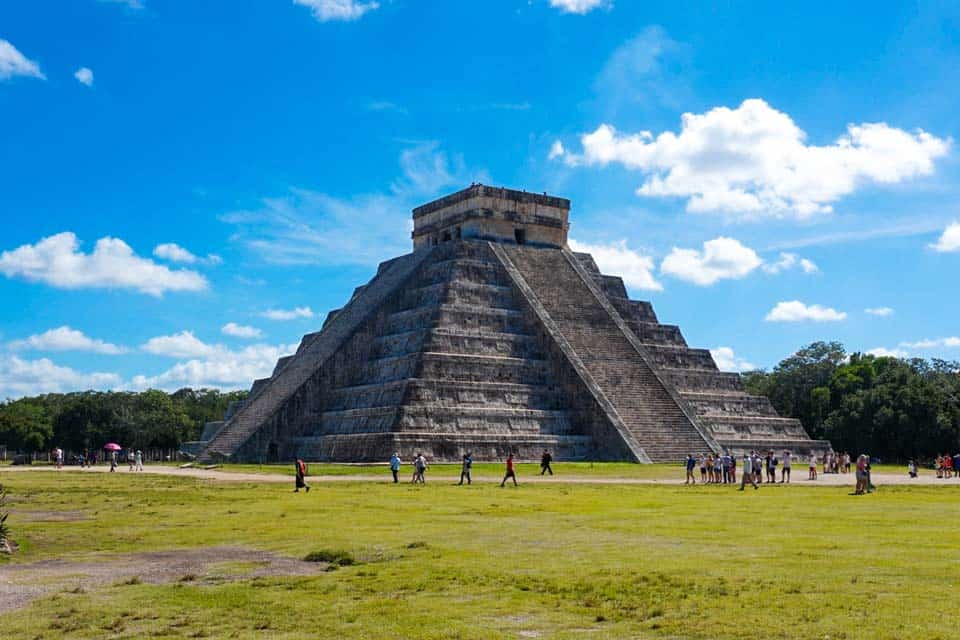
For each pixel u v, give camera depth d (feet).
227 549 90.63
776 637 55.06
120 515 124.16
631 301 347.36
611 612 61.62
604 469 240.32
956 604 62.13
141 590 69.92
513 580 72.02
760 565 77.56
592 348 303.27
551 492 162.09
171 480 214.90
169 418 484.33
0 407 543.80
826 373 478.18
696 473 227.20
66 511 130.93
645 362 302.45
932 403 360.69
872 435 377.30
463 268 318.24
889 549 86.07
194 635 57.26
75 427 474.08
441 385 273.95
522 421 278.87
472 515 119.75
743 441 306.76
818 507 131.23
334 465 256.93
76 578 75.15
